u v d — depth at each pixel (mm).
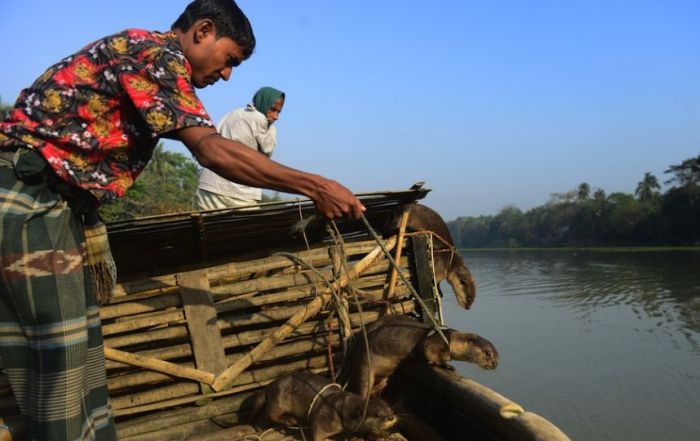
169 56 2174
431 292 4664
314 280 4426
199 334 4039
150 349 4078
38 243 2104
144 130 2217
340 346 4383
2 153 2119
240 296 4285
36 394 2158
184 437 3824
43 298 2109
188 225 4031
